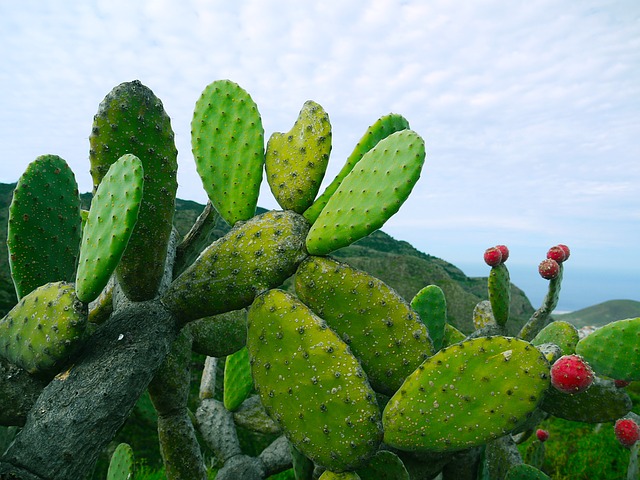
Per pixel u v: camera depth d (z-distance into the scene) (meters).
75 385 0.85
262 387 0.94
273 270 1.01
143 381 0.91
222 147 1.19
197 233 1.30
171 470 1.33
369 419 0.87
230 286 1.01
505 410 0.85
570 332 1.39
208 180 1.18
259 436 3.16
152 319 0.98
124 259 0.99
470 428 0.86
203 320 1.44
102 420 0.84
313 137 1.13
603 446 3.29
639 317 1.19
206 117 1.21
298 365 0.90
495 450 1.48
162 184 1.01
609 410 1.24
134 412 1.52
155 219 1.00
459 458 1.27
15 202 1.04
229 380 1.75
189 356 1.36
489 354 0.87
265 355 0.94
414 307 1.52
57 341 0.85
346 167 1.14
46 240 1.08
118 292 1.08
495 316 1.58
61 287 0.89
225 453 1.70
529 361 0.85
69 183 1.13
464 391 0.87
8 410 0.88
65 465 0.79
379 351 0.99
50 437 0.80
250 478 1.62
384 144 1.01
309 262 1.01
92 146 0.98
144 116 1.00
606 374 1.19
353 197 0.99
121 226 0.83
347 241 0.97
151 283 1.01
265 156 1.21
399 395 0.89
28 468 0.78
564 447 3.51
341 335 0.99
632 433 1.23
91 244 0.86
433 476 1.31
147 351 0.93
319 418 0.89
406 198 0.96
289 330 0.92
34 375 0.89
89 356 0.91
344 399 0.87
